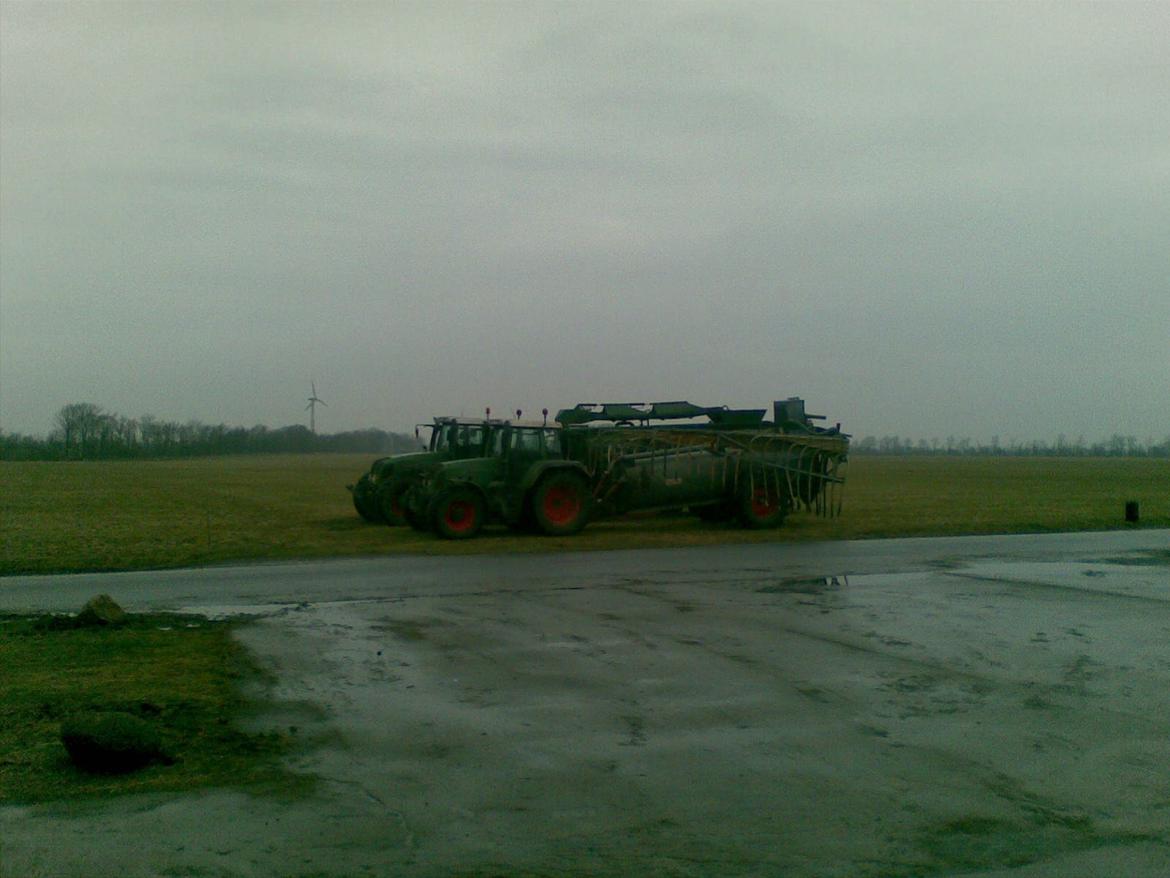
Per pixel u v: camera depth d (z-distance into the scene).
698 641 10.29
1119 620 11.48
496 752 6.75
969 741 7.00
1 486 47.09
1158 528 23.33
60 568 16.33
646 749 6.82
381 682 8.61
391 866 4.96
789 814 5.66
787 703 7.96
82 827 5.41
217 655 9.60
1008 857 5.09
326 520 26.05
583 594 13.31
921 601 12.75
